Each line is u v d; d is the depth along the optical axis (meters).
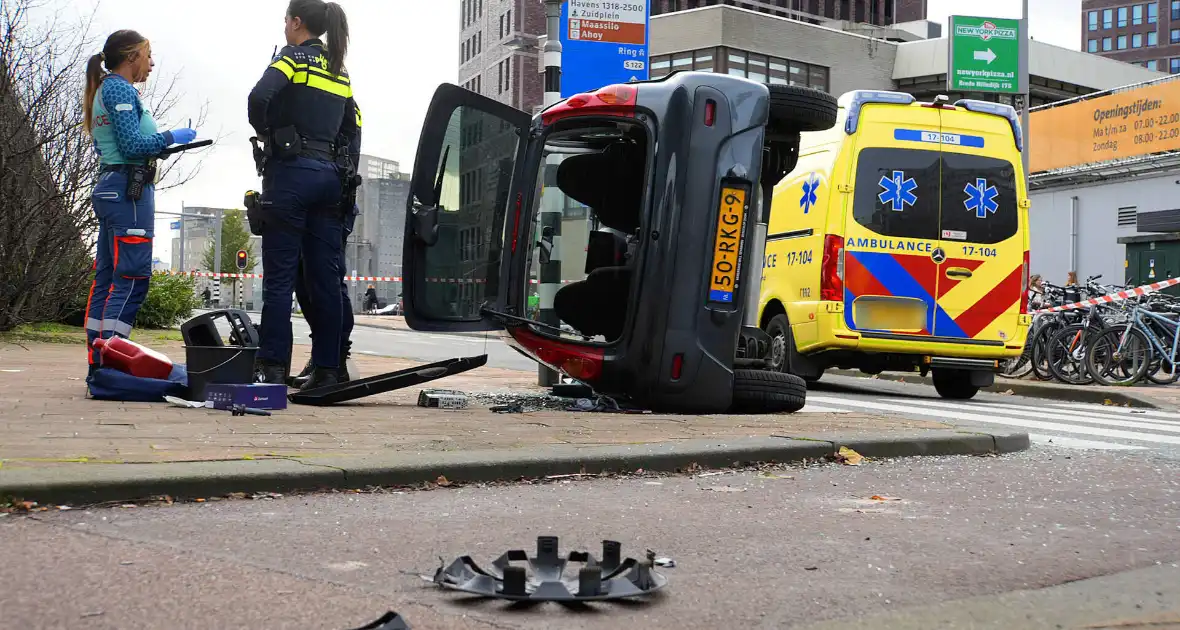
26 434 4.80
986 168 11.22
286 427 5.41
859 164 11.02
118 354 6.47
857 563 3.14
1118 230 27.39
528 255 7.64
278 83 6.47
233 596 2.55
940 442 5.76
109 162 6.71
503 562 2.66
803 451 5.31
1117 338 13.15
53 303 14.29
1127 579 3.01
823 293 11.00
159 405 6.21
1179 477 5.05
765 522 3.75
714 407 7.22
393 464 4.25
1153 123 26.20
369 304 53.84
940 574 3.04
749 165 7.14
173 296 19.28
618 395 7.29
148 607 2.44
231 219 89.75
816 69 48.59
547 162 7.71
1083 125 28.09
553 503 4.02
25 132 12.62
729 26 45.94
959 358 11.08
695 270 7.08
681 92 7.08
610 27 12.84
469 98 7.44
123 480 3.66
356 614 2.44
